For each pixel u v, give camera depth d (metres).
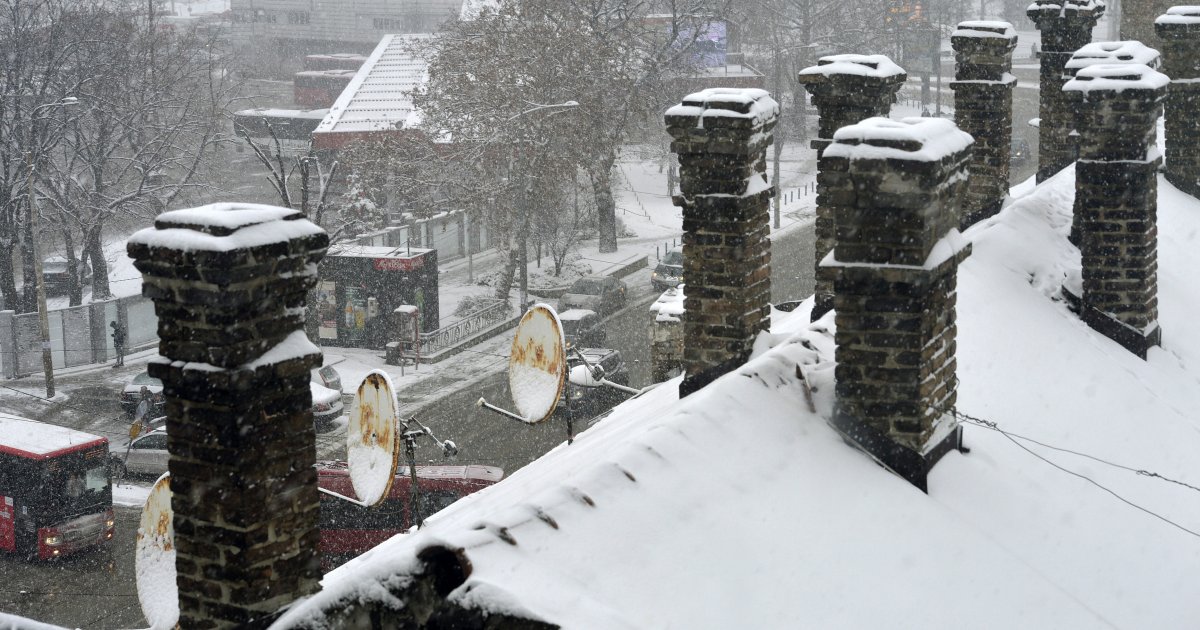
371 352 42.62
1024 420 10.16
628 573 6.28
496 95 47.31
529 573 5.99
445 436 33.41
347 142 61.16
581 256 55.12
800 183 70.56
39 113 46.38
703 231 9.82
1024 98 82.69
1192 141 18.19
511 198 47.97
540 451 32.00
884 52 81.56
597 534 6.45
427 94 50.41
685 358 10.09
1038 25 18.28
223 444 6.39
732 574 6.59
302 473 6.68
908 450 8.23
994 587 7.48
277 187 39.22
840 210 8.15
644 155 77.12
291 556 6.66
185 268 6.24
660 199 69.06
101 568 26.22
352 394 37.84
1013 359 11.29
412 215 52.28
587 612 5.85
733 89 9.83
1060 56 18.14
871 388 8.24
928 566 7.40
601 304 46.19
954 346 8.82
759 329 10.10
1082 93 12.81
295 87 94.62
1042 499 8.92
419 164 50.00
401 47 68.19
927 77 81.50
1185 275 15.65
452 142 49.25
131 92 55.41
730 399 8.09
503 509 6.53
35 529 26.25
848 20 86.38
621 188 71.06
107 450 27.25
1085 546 8.64
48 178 46.12
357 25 118.50
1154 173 12.97
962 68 16.09
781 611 6.47
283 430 6.57
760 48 84.38
